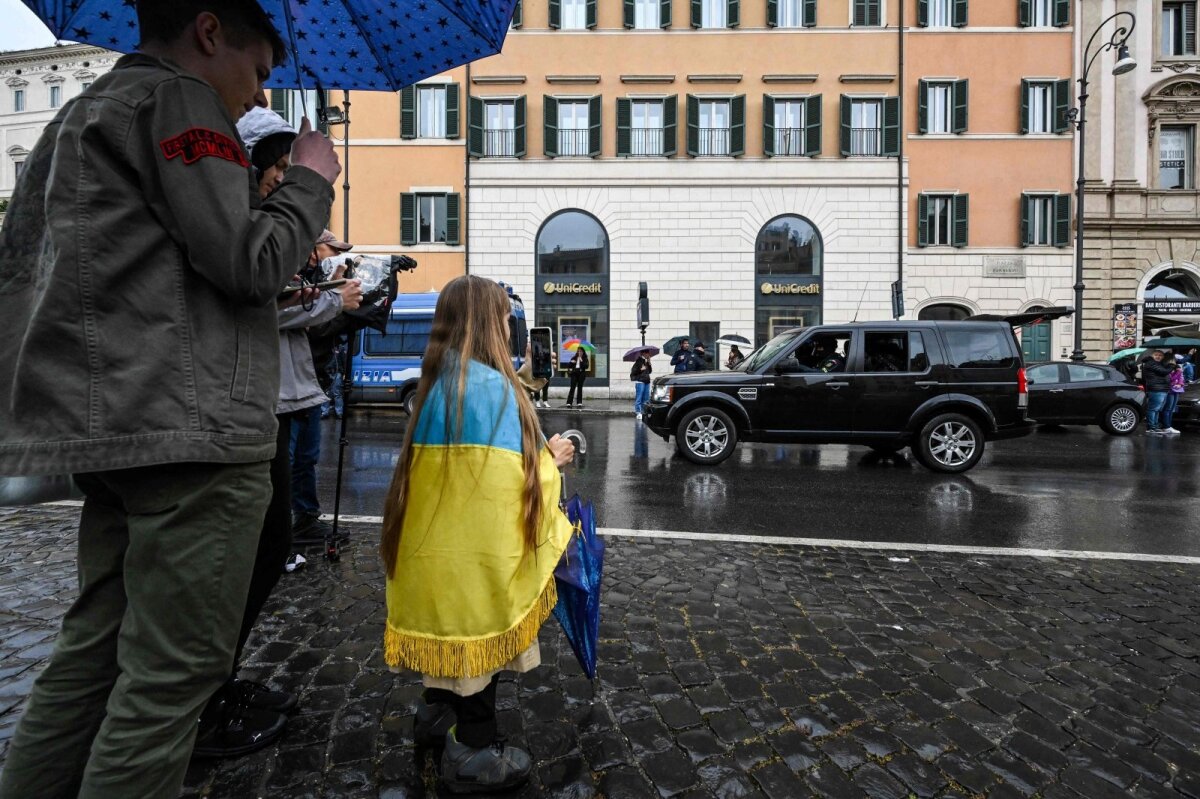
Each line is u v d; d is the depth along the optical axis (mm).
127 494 1312
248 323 1414
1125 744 2303
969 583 3990
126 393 1236
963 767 2145
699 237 23062
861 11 22875
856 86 22922
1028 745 2277
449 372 1906
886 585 3918
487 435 1866
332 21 2287
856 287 22953
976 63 22859
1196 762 2213
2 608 3219
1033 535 5309
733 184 22953
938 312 23312
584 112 23281
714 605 3514
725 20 23078
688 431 8773
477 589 1854
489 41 2279
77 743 1456
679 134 23016
